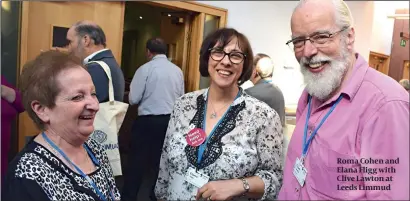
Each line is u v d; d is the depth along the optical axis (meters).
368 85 0.87
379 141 0.80
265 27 1.35
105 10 1.69
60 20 1.60
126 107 1.43
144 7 1.69
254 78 1.29
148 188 1.42
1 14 1.47
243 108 1.17
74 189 0.92
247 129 1.13
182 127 1.22
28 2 1.52
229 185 1.07
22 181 0.85
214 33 1.20
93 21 1.55
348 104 0.90
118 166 1.39
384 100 0.82
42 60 0.95
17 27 1.50
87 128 0.96
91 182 0.98
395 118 0.78
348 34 0.92
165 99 1.55
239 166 1.10
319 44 0.90
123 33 1.81
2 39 1.47
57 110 0.92
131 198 1.35
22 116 1.47
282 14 1.32
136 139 1.55
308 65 0.94
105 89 1.37
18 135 1.46
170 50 1.60
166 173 1.27
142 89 1.55
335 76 0.91
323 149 0.91
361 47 1.39
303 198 0.96
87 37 1.44
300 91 1.24
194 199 1.12
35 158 0.89
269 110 1.17
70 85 0.92
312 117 1.00
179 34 1.60
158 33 1.62
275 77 1.27
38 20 1.55
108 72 1.38
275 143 1.15
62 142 0.96
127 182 1.43
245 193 1.08
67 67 0.94
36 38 1.54
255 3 1.37
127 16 1.74
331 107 0.94
